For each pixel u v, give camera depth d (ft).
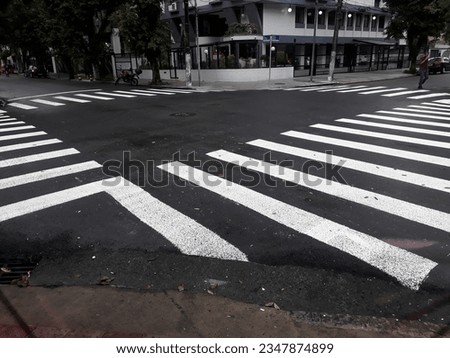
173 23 124.88
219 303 10.13
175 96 59.47
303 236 13.67
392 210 15.56
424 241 13.16
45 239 13.88
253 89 70.49
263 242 13.32
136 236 13.89
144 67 108.99
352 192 17.49
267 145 26.04
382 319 9.52
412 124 32.81
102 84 94.53
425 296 10.40
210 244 13.24
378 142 26.40
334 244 13.10
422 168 20.62
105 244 13.42
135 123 35.81
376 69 130.21
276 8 102.32
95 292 10.67
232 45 99.86
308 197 17.03
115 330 9.08
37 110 47.16
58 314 9.68
